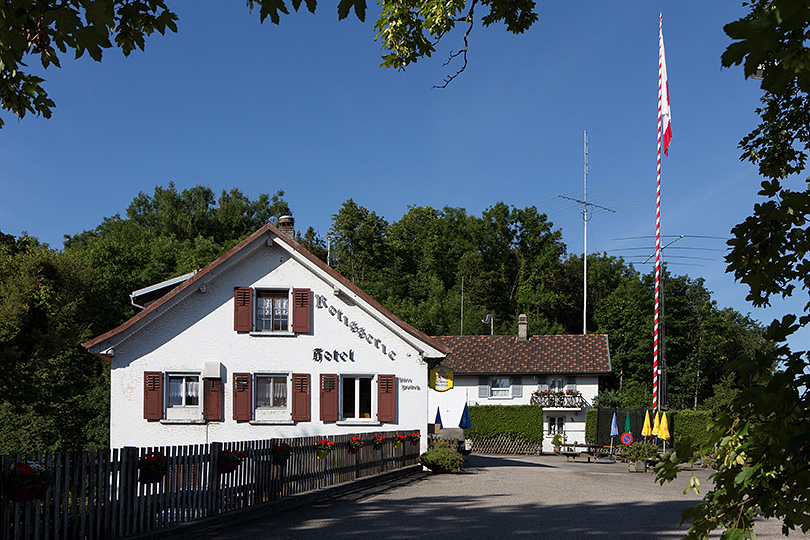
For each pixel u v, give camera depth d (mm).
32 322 16656
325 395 23969
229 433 23625
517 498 16188
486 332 71438
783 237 2594
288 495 14906
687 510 2602
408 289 83375
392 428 23906
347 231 84250
